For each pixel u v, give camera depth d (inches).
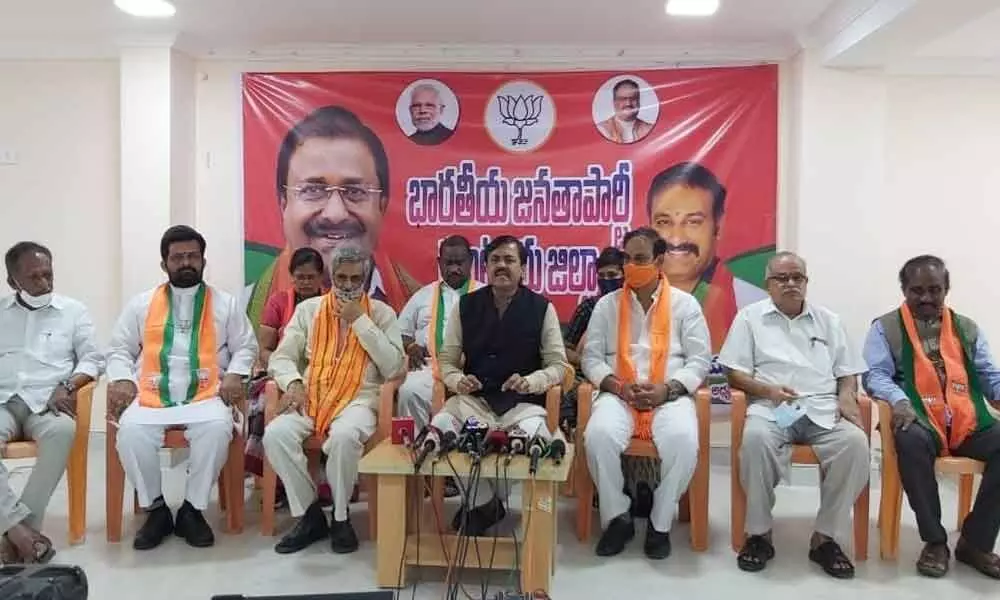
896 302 164.9
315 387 120.4
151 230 161.6
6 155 168.9
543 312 118.3
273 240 169.6
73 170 169.0
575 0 135.9
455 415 113.9
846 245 155.3
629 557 114.2
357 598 81.9
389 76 166.4
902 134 163.6
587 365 126.0
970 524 110.0
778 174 163.2
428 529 117.7
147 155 160.9
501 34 157.2
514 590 101.3
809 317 121.4
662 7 139.3
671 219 164.6
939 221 164.1
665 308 124.3
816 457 112.1
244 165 169.0
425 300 152.2
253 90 168.2
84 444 117.4
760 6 138.6
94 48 163.9
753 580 106.0
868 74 152.9
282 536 121.3
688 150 164.1
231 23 151.2
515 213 167.2
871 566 111.3
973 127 162.7
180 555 113.0
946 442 112.2
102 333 170.2
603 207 165.9
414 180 167.6
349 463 113.0
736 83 162.4
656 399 117.6
